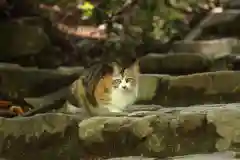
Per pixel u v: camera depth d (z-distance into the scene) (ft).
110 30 30.12
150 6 28.76
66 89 24.29
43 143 16.63
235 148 15.56
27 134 16.62
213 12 36.27
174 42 33.04
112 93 21.29
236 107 17.11
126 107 21.63
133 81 21.93
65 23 35.04
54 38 33.68
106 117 16.92
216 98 24.53
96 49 33.71
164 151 15.97
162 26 29.48
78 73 28.76
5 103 23.08
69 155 16.60
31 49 30.35
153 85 25.66
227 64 30.73
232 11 35.01
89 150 16.56
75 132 16.63
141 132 16.10
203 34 34.99
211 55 31.45
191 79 24.95
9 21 30.63
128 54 29.89
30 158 16.60
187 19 35.58
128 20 29.50
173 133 16.02
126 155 16.28
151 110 20.10
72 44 34.50
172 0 28.99
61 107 20.84
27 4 32.58
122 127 16.30
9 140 16.62
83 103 20.39
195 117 16.05
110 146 16.38
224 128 15.72
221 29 34.88
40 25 32.42
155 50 31.81
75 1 32.53
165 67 29.25
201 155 15.56
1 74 27.63
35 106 23.06
